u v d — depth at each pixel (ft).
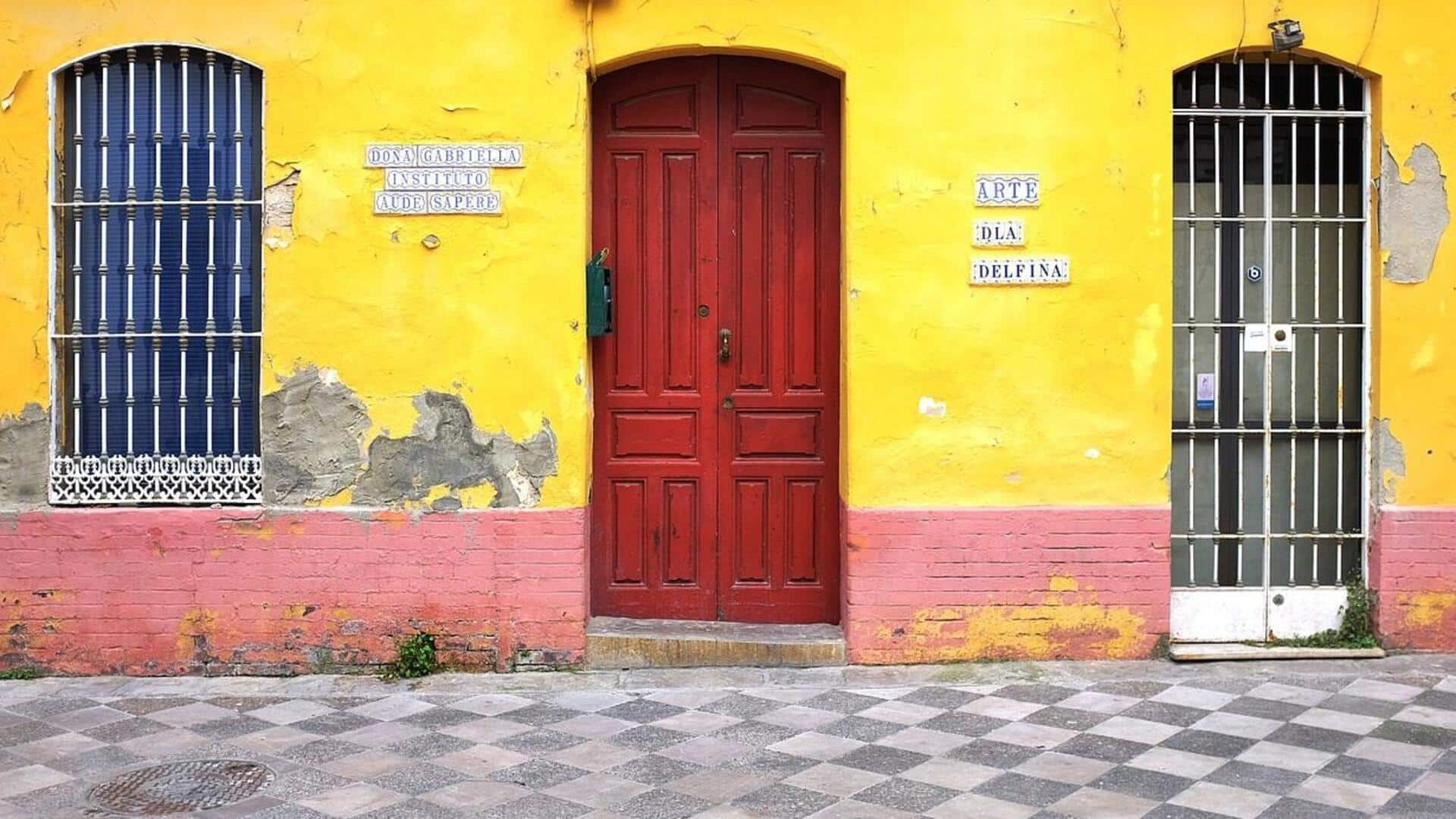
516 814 17.31
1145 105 23.47
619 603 24.70
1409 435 23.85
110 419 23.54
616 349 24.57
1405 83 23.66
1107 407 23.58
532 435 23.34
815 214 24.53
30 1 23.00
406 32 23.12
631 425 24.62
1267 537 24.36
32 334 23.20
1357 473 24.49
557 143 23.18
